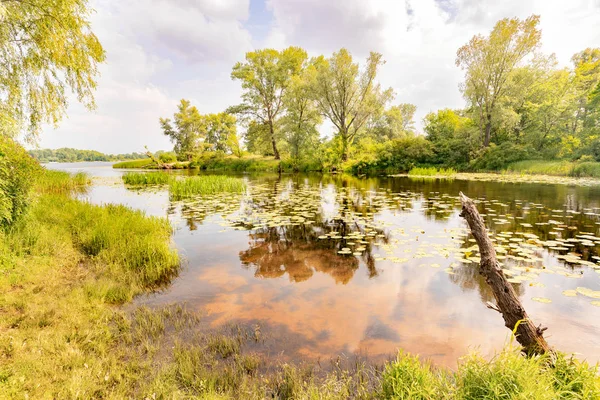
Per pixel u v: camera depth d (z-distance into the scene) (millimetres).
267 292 3828
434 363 2410
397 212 8625
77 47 7289
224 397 2025
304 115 31234
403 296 3650
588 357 2408
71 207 7945
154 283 4133
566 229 6301
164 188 16812
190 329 2967
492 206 8984
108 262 4660
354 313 3271
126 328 2920
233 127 52500
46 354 2424
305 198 11695
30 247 4727
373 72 26906
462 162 26328
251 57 33438
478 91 24312
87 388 2080
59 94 7656
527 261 4492
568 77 25766
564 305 3285
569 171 18719
